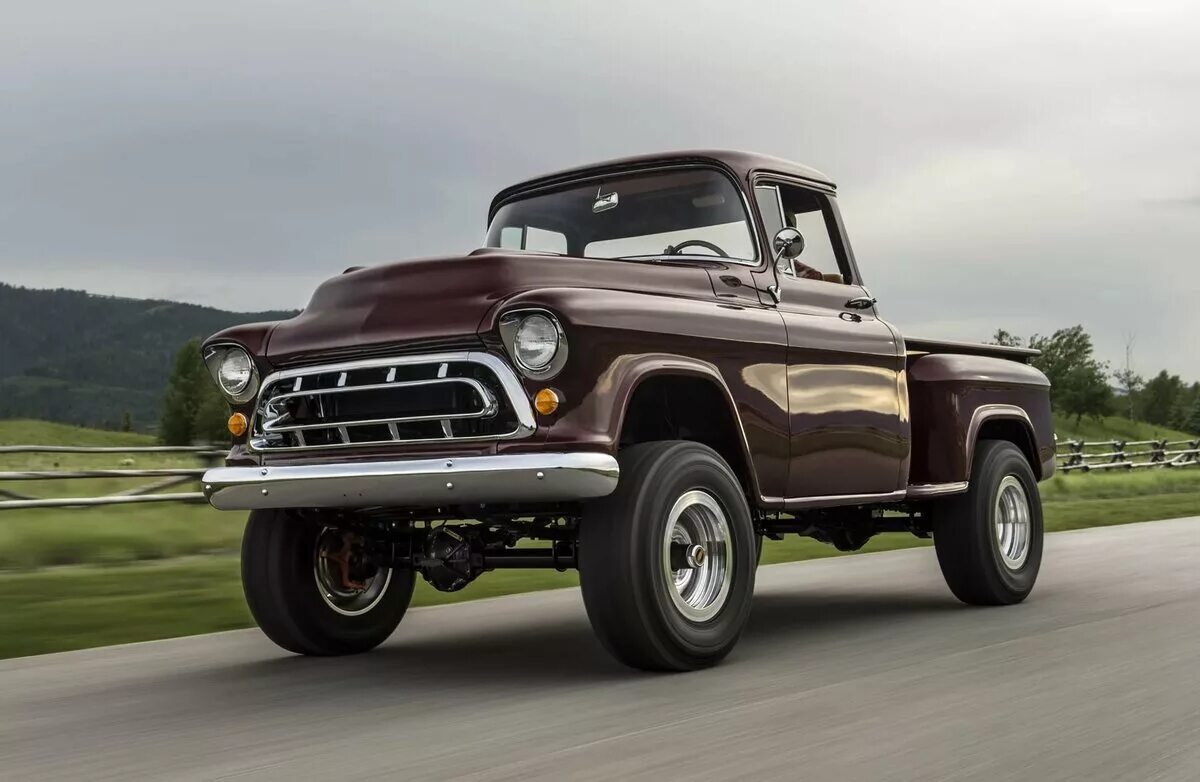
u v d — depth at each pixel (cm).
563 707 375
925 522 651
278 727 361
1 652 548
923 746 314
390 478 419
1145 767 294
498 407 414
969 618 577
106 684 446
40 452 1177
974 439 623
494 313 414
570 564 464
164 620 639
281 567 493
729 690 397
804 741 321
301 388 451
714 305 481
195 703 405
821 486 525
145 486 1253
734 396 477
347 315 448
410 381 425
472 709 378
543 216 575
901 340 587
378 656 509
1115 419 12625
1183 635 495
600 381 414
